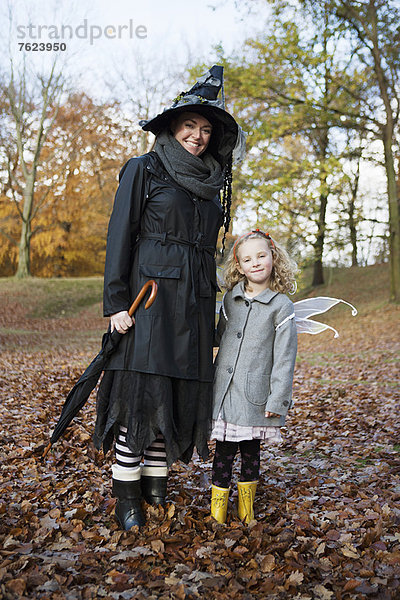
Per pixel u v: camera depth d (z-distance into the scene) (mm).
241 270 2719
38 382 7270
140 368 2316
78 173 27516
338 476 3441
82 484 3105
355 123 16078
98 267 31766
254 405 2488
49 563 2131
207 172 2605
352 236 18266
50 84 25281
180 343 2396
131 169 2473
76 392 2387
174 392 2422
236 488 3096
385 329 14523
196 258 2500
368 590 1995
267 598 1941
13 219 28656
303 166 14703
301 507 2838
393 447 4117
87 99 26875
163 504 2672
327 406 5879
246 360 2543
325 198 19859
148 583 1992
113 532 2455
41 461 3631
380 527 2480
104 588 1971
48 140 27688
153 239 2461
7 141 26234
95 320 20297
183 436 2430
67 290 23781
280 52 14992
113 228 2441
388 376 7938
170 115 2564
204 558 2197
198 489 3074
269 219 15281
